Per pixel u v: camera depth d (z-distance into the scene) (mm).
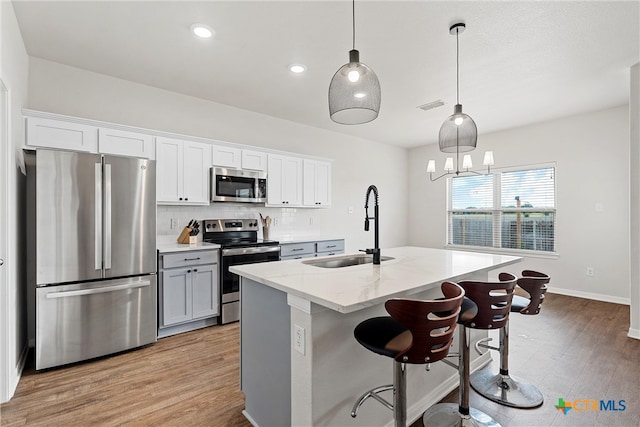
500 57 2895
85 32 2535
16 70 2367
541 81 3406
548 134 4809
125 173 2754
